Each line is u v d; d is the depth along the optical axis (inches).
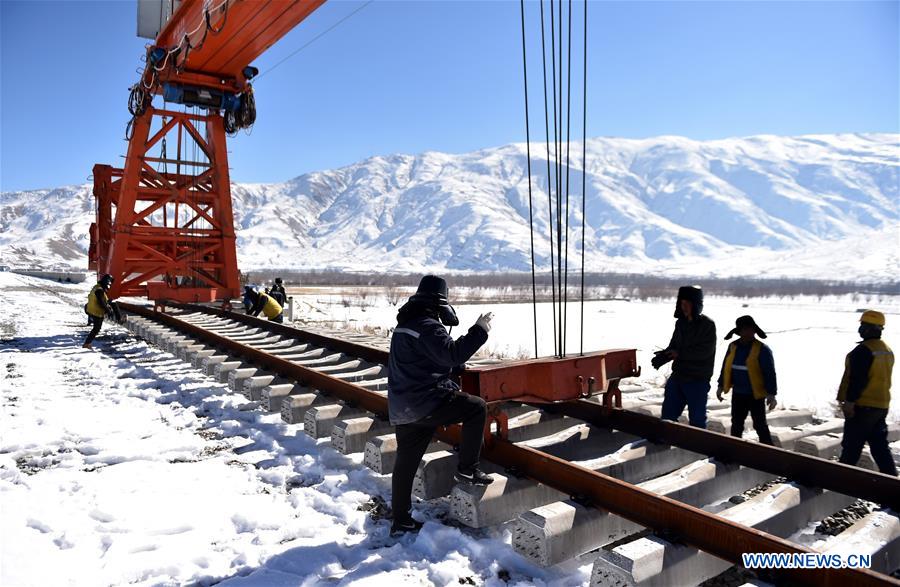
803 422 292.7
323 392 256.1
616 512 139.2
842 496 166.1
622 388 330.3
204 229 700.7
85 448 216.8
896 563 129.0
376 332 706.2
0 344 503.8
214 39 529.0
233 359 344.8
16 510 163.3
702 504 161.3
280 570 133.1
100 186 815.1
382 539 148.6
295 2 453.1
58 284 1847.9
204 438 234.1
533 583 128.3
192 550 142.5
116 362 399.9
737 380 224.8
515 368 166.7
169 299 678.5
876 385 201.9
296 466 200.1
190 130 688.4
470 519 146.1
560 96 180.9
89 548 143.9
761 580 115.6
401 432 147.8
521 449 163.8
